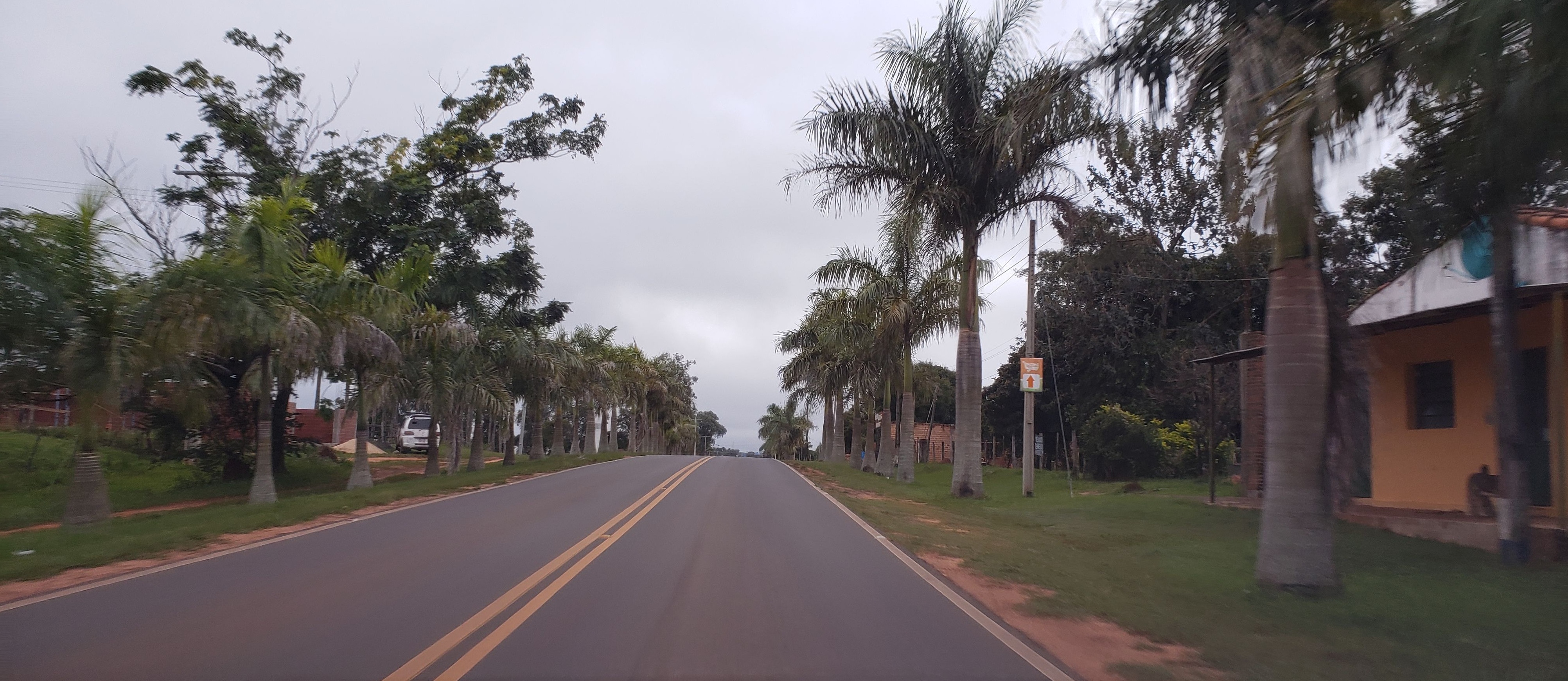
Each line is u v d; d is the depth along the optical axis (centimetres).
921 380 4222
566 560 1118
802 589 968
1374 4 864
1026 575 1119
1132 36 1093
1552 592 974
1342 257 1041
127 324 1597
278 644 709
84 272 1534
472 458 3291
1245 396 2127
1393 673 689
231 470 2770
